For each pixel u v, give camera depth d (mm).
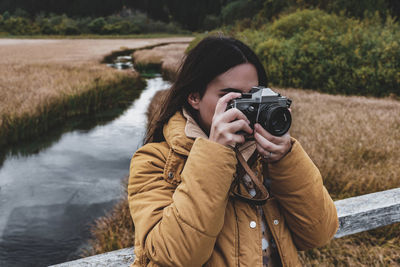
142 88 14352
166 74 18312
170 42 57094
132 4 98312
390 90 10391
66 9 94688
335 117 6016
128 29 80750
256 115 769
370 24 14477
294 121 5852
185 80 900
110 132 7645
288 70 12305
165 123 981
